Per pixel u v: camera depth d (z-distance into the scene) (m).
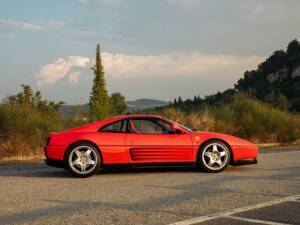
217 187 7.75
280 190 7.37
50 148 9.39
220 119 19.30
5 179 9.14
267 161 11.94
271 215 5.66
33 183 8.54
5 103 14.49
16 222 5.44
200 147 9.70
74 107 17.22
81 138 9.34
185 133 9.77
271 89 116.06
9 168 11.17
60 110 16.83
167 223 5.29
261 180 8.48
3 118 13.77
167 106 20.86
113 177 9.31
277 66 138.25
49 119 14.91
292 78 127.69
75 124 16.38
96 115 17.64
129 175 9.59
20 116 14.05
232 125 19.05
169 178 8.98
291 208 6.04
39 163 12.30
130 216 5.66
